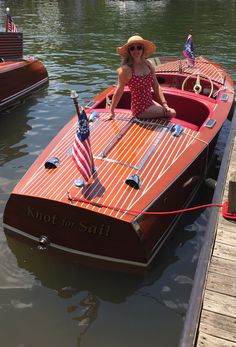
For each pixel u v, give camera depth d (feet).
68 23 60.85
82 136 12.72
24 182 13.89
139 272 13.35
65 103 27.76
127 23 60.95
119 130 16.35
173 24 60.03
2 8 79.05
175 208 15.14
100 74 33.99
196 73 23.35
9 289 12.93
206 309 9.76
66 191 13.15
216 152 21.61
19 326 11.76
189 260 14.26
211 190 18.06
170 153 15.29
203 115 19.54
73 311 12.24
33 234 13.96
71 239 13.33
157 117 17.21
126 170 14.15
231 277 10.69
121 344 11.30
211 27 57.11
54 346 11.22
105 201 12.79
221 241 11.98
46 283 13.15
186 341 8.92
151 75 16.87
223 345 8.91
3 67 26.66
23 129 23.84
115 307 12.40
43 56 40.09
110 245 12.94
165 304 12.53
